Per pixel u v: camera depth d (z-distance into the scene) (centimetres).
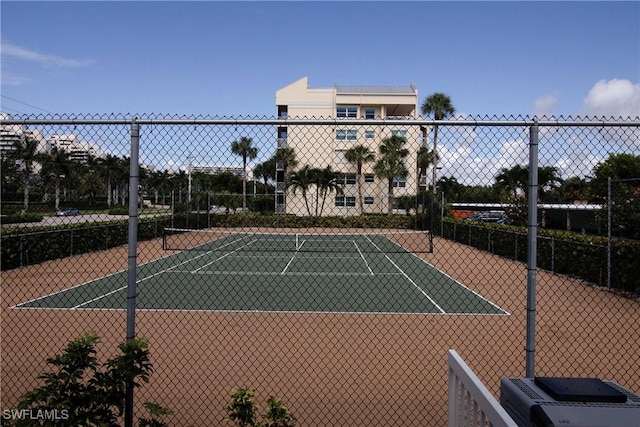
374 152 2564
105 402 347
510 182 562
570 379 295
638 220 1249
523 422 272
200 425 486
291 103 5216
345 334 906
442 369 689
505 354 765
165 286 1523
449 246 2956
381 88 5575
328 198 1545
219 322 1004
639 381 635
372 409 543
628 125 394
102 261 2033
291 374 663
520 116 397
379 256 2484
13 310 1098
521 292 1425
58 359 348
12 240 1619
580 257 1566
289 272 1908
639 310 1120
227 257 2400
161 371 668
